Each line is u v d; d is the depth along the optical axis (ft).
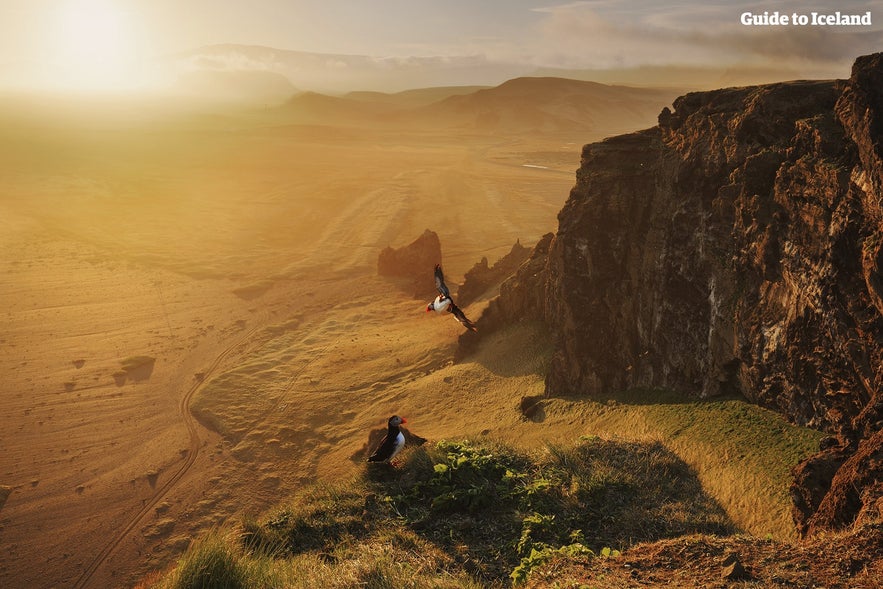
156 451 213.66
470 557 56.49
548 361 191.31
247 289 392.68
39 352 298.97
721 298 128.36
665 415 128.16
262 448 209.26
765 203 118.73
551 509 65.82
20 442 222.28
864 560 36.76
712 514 72.74
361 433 202.18
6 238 496.23
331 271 429.38
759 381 116.37
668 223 143.23
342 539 59.98
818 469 76.38
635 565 39.88
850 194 94.79
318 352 287.28
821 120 110.01
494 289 298.15
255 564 42.93
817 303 101.24
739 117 130.00
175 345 308.81
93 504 186.39
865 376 89.30
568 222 164.25
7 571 160.66
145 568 159.02
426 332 285.64
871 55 94.22
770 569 37.19
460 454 74.13
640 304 149.69
